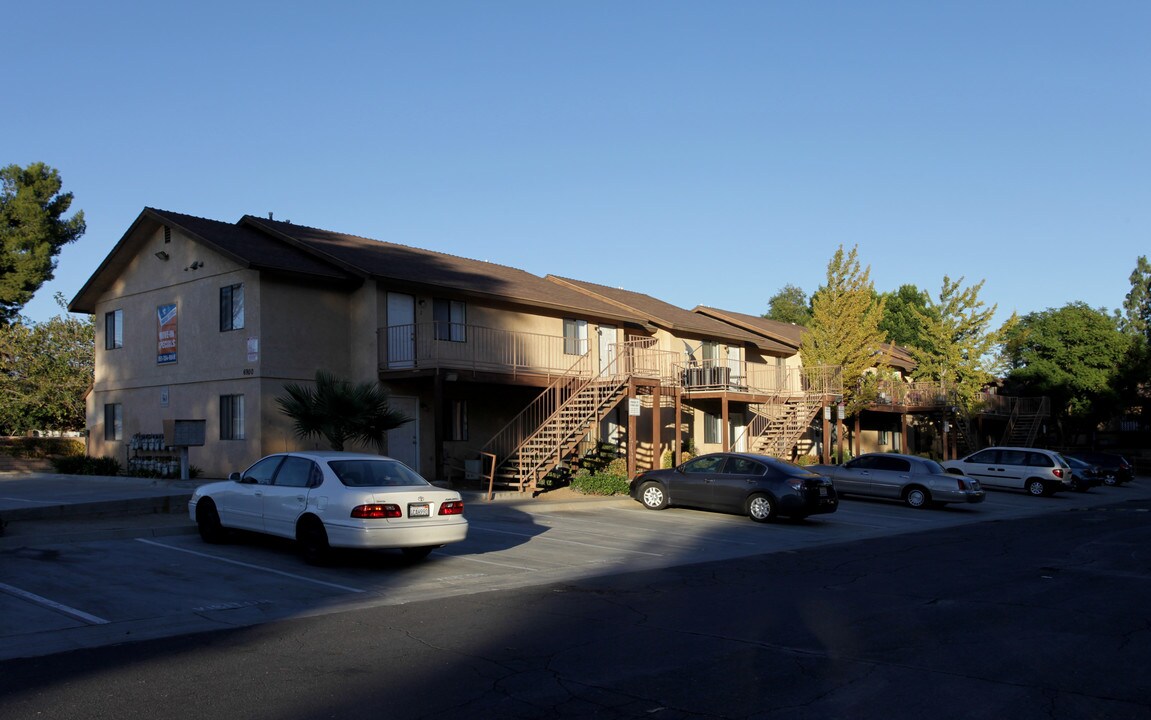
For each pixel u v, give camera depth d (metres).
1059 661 7.79
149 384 26.95
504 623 9.20
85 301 29.61
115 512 16.89
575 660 7.68
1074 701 6.61
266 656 7.76
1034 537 18.00
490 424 27.72
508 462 25.11
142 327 27.47
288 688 6.77
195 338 25.12
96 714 6.12
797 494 19.31
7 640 8.21
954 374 41.75
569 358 30.08
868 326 34.88
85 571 11.53
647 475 21.52
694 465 21.05
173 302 26.14
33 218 41.06
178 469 23.48
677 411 29.03
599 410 25.34
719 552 15.24
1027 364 49.28
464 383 25.19
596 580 12.17
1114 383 46.66
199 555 12.92
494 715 6.17
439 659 7.69
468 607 10.07
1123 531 19.27
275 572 11.90
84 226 43.50
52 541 13.52
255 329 23.03
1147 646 8.38
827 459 33.00
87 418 30.02
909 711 6.34
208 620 9.23
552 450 23.80
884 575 12.72
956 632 8.91
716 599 10.69
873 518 21.66
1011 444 44.19
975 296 41.31
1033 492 30.44
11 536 13.59
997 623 9.38
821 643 8.38
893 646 8.28
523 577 12.32
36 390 36.28
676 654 7.91
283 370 23.31
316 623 9.14
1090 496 31.28
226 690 6.70
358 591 10.93
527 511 20.31
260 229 26.64
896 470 24.92
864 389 35.44
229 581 11.24
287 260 23.73
